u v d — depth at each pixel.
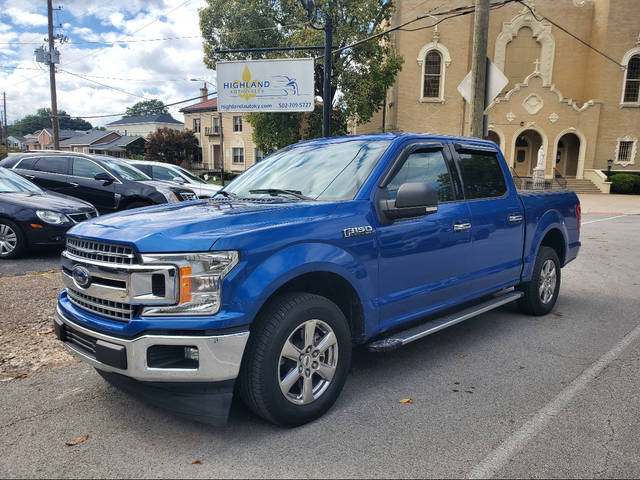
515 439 2.98
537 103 32.91
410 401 3.49
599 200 27.72
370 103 26.95
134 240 2.75
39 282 6.57
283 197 3.72
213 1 27.95
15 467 2.68
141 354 2.71
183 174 13.39
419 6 31.64
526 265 5.23
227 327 2.71
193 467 2.68
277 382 2.93
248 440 2.95
